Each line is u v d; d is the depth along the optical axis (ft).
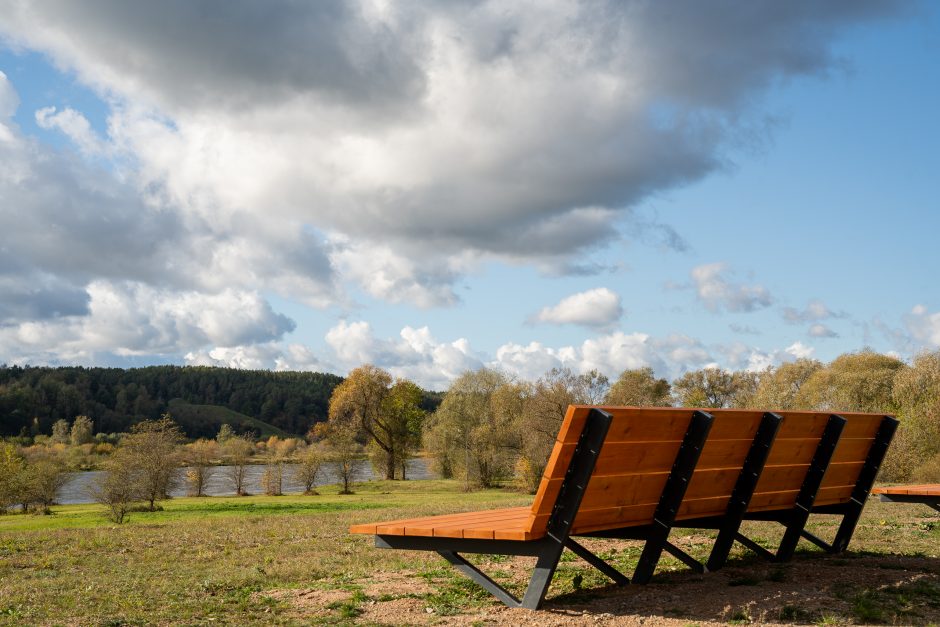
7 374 551.18
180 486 145.89
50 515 139.13
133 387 581.94
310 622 18.97
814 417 25.11
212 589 26.81
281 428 575.79
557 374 173.68
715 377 248.73
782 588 21.80
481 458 204.23
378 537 21.56
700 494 22.58
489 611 19.56
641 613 18.94
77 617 21.40
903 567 25.17
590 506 19.25
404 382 262.67
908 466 115.14
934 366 131.75
